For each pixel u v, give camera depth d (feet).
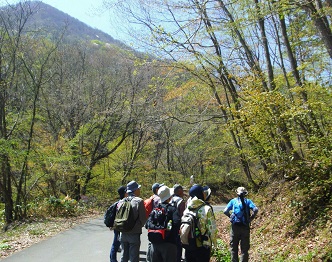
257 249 33.30
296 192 36.58
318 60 46.78
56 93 92.68
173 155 126.62
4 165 59.31
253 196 49.75
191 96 61.67
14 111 65.77
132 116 77.25
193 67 55.42
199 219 18.58
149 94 69.46
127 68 94.84
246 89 41.83
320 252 25.62
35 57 73.36
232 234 27.53
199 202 18.88
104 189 101.45
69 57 102.22
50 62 88.63
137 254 23.35
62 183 82.89
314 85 42.45
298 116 35.19
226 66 54.24
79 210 71.31
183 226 18.56
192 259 18.61
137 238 23.43
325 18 33.55
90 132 94.07
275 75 54.90
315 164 34.78
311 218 31.40
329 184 32.53
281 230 33.94
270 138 38.17
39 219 59.72
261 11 33.42
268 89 44.70
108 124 97.25
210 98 61.21
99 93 98.12
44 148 72.84
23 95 70.79
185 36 49.21
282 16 33.78
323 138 33.96
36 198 73.61
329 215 29.78
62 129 92.32
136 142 109.09
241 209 27.40
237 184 111.65
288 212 35.17
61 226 52.16
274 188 43.27
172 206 20.85
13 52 63.52
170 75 58.08
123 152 107.45
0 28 62.64
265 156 40.88
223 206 95.55
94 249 35.63
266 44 46.91
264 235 35.83
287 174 39.06
